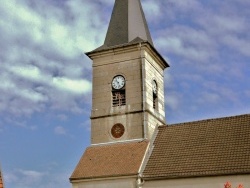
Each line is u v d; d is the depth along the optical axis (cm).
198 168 2853
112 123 3500
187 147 3091
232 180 2728
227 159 2844
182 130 3297
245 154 2834
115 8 3925
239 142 2959
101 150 3391
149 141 3291
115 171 3077
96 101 3622
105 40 3812
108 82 3634
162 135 3331
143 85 3494
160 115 3700
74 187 3152
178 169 2906
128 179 3003
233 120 3195
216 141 3047
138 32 3766
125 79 3575
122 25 3781
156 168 2991
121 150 3297
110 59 3681
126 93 3531
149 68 3638
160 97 3781
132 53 3616
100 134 3506
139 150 3212
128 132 3412
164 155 3097
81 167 3250
